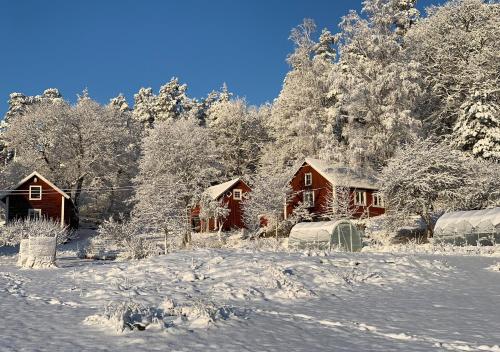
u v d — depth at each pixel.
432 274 19.00
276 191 50.66
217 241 48.50
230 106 80.56
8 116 93.56
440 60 60.19
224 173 76.44
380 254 23.50
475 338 9.41
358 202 53.62
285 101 66.62
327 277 17.33
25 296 14.95
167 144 53.00
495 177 41.56
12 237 44.94
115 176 68.81
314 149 59.38
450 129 58.91
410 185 40.75
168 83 96.81
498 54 55.19
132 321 10.15
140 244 34.94
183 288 15.51
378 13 51.91
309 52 61.78
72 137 66.38
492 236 33.47
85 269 21.98
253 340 9.28
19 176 66.44
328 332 10.00
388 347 8.79
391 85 49.25
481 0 60.44
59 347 8.61
